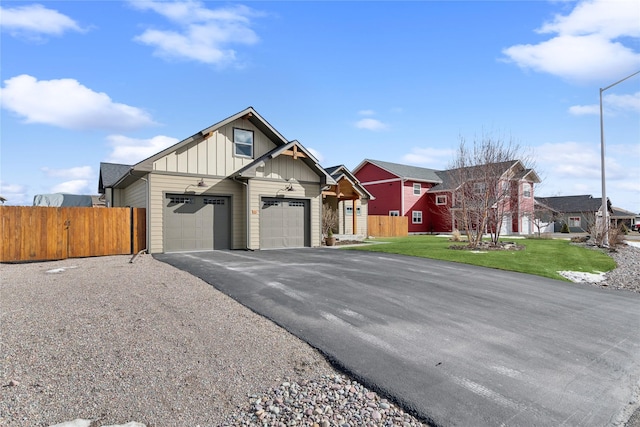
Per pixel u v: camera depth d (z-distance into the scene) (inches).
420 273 348.2
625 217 1606.8
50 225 436.5
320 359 153.6
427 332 187.5
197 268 343.9
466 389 129.9
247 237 548.7
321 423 108.8
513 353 164.7
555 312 235.0
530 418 112.8
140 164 477.1
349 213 944.9
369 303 236.4
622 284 347.9
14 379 124.7
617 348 177.0
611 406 122.8
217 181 544.1
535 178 1010.1
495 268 394.0
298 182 609.0
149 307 207.9
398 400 121.6
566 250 569.6
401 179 1218.0
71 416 107.2
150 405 114.9
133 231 492.7
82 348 150.7
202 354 151.3
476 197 637.3
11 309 198.7
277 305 224.5
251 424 107.9
